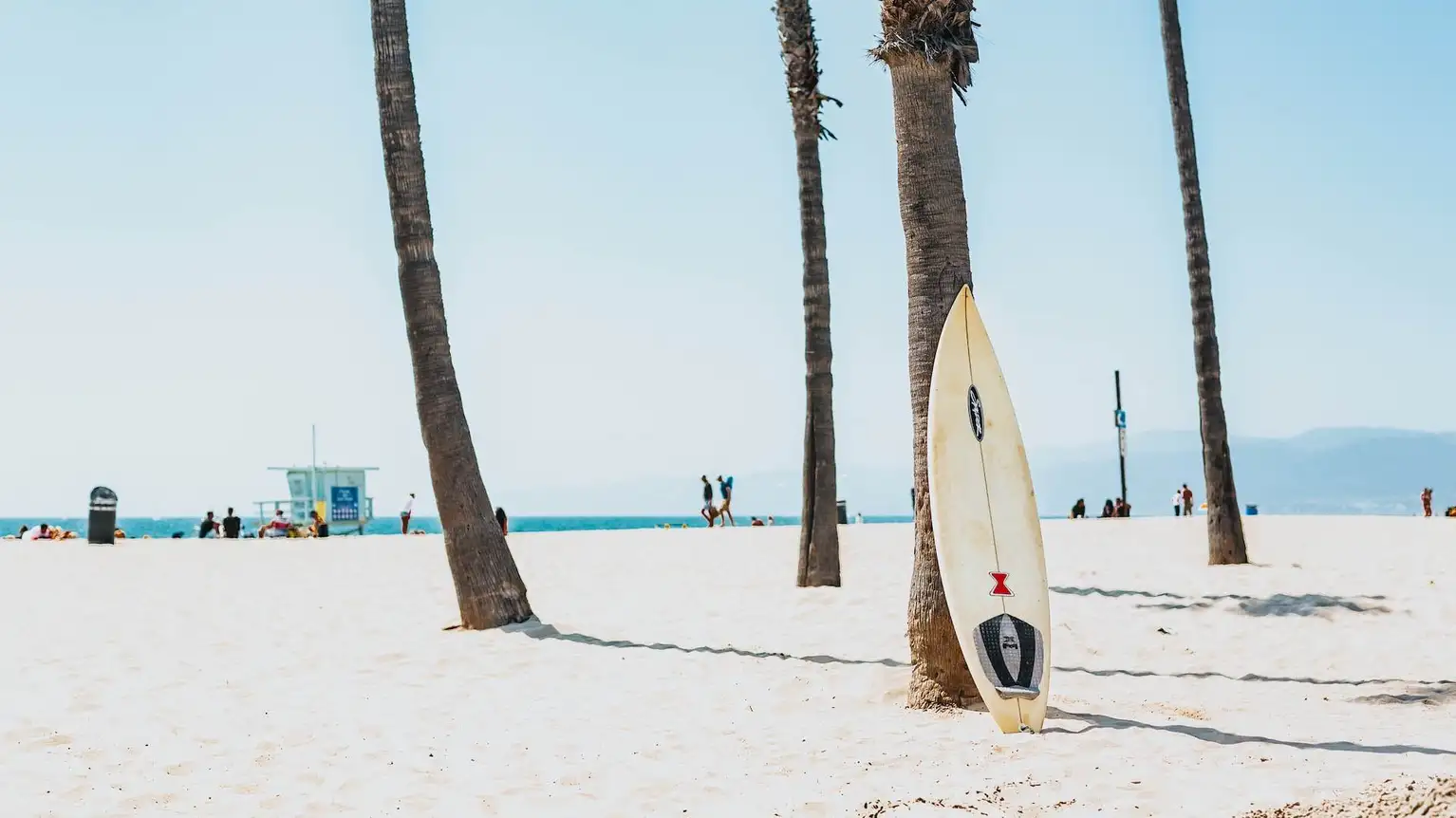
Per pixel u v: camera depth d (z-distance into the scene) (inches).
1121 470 1386.6
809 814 232.7
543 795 252.2
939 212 331.3
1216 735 281.9
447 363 471.8
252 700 346.9
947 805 230.4
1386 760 251.4
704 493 1357.0
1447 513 1371.8
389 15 473.7
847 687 352.2
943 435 319.3
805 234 601.6
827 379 596.1
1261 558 690.2
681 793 250.7
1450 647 418.0
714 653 403.9
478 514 466.9
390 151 471.5
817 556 584.7
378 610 518.0
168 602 552.1
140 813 242.2
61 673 382.6
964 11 331.6
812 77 598.5
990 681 297.7
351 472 1568.7
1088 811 222.4
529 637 437.4
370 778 267.3
